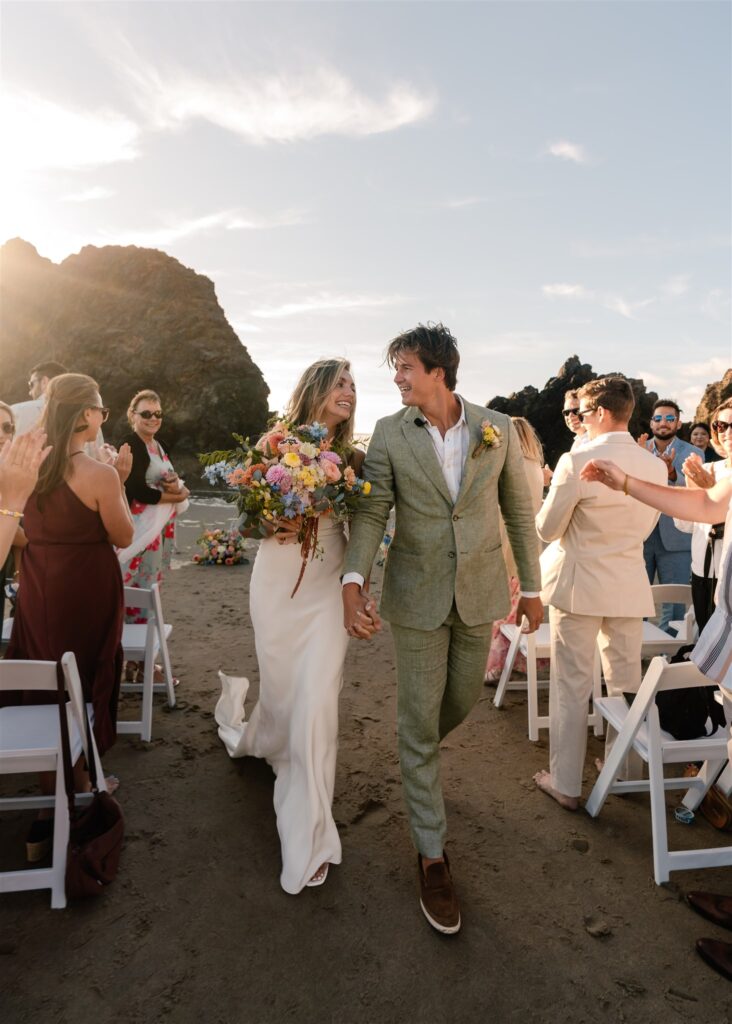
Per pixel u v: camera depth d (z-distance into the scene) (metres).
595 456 3.04
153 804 3.12
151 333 53.97
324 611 2.80
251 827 2.95
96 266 62.75
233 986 2.06
